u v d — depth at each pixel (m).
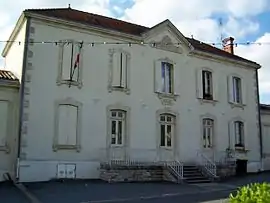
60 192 14.38
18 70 18.59
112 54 20.31
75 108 18.75
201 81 23.67
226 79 25.06
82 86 19.06
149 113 21.09
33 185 16.05
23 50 17.92
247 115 25.69
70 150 18.27
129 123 20.27
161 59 22.11
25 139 17.16
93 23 20.39
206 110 23.56
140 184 17.27
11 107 17.86
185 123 22.44
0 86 17.72
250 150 25.23
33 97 17.67
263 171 25.34
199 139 22.83
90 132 18.94
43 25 18.50
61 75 18.55
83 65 19.28
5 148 17.38
